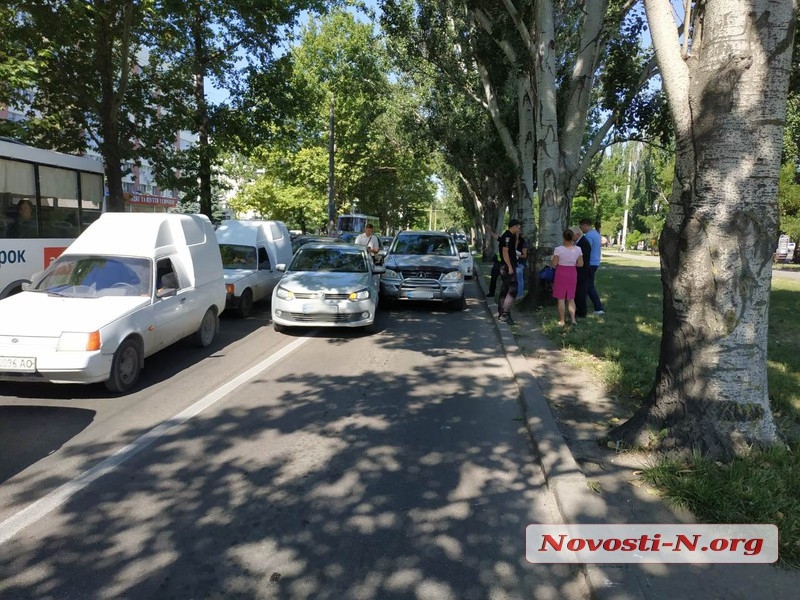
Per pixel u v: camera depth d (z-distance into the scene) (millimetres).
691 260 4465
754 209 4277
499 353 9312
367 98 34375
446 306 14828
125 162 17453
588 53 13195
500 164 22141
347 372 7875
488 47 16125
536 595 3195
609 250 69812
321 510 4055
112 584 3191
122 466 4715
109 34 14703
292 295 10273
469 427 5805
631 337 9523
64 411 6039
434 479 4594
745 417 4344
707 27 4301
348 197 45500
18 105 16203
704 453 4352
